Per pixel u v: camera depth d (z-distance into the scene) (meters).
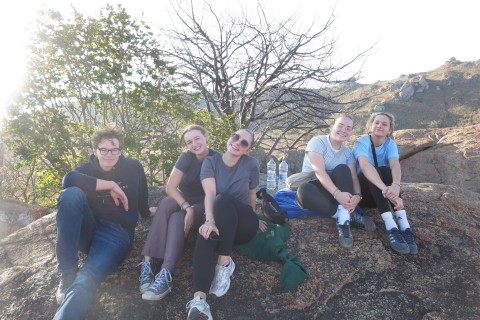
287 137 12.70
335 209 3.67
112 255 3.06
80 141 7.41
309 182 3.90
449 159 7.72
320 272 3.34
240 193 3.40
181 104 8.36
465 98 53.19
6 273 3.54
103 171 3.35
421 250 3.65
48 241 4.02
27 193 8.67
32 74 7.16
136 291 3.18
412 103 54.62
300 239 3.70
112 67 7.48
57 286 3.29
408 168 8.03
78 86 7.49
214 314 3.02
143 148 7.82
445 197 4.71
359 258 3.49
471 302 3.14
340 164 3.74
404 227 3.64
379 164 3.98
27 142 7.23
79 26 7.37
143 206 3.70
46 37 7.09
